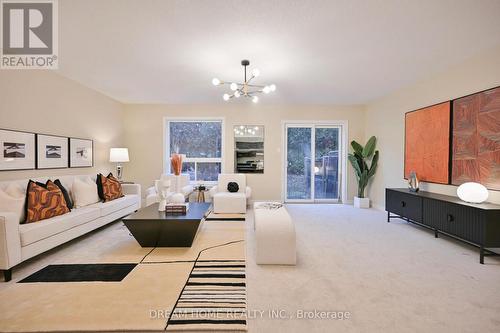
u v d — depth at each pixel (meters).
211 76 3.90
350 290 1.98
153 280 2.11
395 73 3.72
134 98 5.35
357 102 5.66
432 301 1.84
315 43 2.78
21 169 3.21
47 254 2.69
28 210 2.54
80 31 2.55
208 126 6.00
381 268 2.39
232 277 2.18
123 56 3.16
